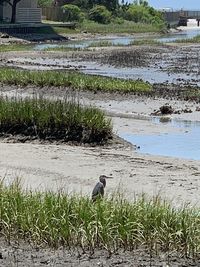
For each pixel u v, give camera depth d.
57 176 15.89
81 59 53.06
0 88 31.69
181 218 10.45
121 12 114.94
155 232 10.12
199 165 17.31
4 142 20.25
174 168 16.88
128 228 10.16
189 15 139.75
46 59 52.94
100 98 29.27
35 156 18.11
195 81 37.62
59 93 30.33
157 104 27.95
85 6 110.75
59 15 103.38
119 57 55.03
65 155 18.30
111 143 20.38
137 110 26.83
